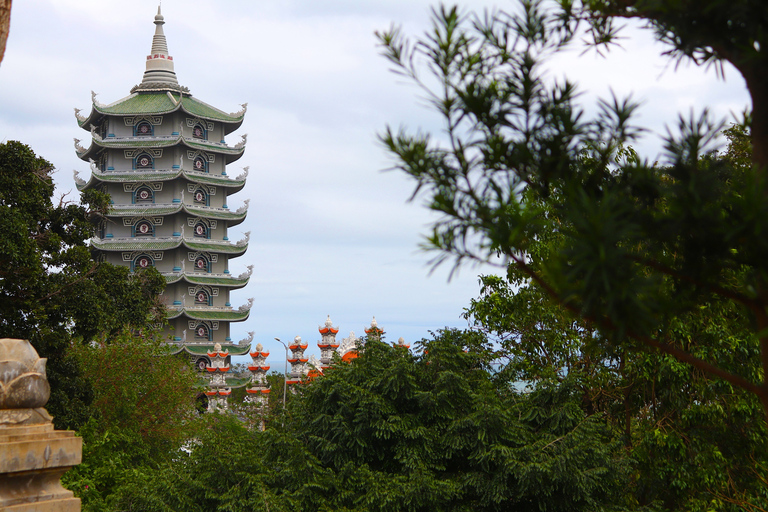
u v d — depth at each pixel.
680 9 2.67
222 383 60.44
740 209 2.66
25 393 7.39
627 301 2.63
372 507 13.24
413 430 13.98
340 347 44.28
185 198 69.62
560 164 2.82
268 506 12.60
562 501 13.52
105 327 31.12
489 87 2.83
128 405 32.19
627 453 15.60
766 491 14.26
